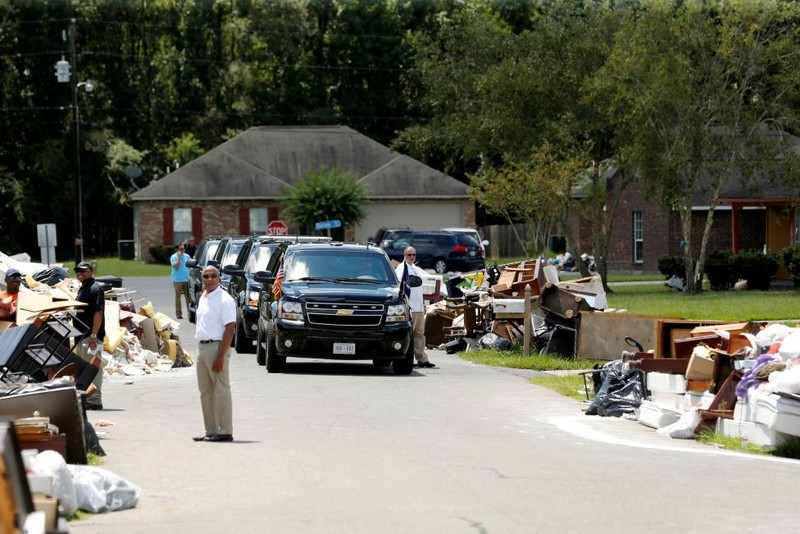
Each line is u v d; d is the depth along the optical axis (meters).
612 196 87.75
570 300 35.06
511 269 42.72
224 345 19.81
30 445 15.23
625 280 77.69
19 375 20.77
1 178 119.19
